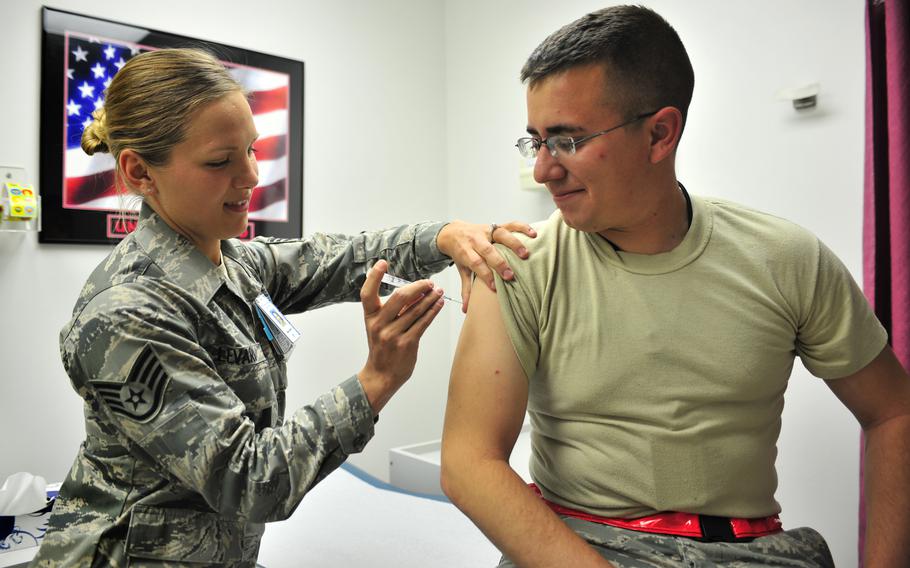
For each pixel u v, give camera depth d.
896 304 1.59
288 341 1.15
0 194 2.00
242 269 1.17
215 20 2.45
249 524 1.09
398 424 2.99
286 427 0.96
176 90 0.93
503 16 2.89
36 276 2.11
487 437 0.93
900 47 1.57
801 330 0.99
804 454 2.05
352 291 1.37
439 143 3.17
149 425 0.89
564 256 1.01
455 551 1.63
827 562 0.97
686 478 0.93
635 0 2.44
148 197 1.04
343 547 1.65
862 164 1.88
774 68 2.06
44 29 2.08
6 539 1.54
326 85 2.76
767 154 2.09
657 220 0.97
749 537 0.95
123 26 2.23
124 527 0.96
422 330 0.99
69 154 2.14
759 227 1.00
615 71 0.88
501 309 0.97
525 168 2.72
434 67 3.15
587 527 0.95
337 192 2.80
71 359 0.92
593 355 0.95
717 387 0.94
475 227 1.22
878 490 1.00
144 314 0.91
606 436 0.95
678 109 0.94
